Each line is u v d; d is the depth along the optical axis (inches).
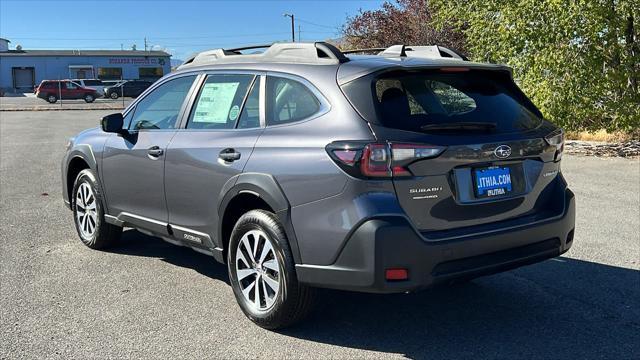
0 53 2571.4
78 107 1531.7
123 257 226.2
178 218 186.7
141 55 2583.7
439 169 138.9
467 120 148.9
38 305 177.9
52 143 647.8
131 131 209.6
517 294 185.9
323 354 146.1
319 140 144.2
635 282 195.0
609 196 325.7
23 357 144.9
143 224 203.5
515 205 153.3
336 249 138.5
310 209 143.3
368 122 138.7
